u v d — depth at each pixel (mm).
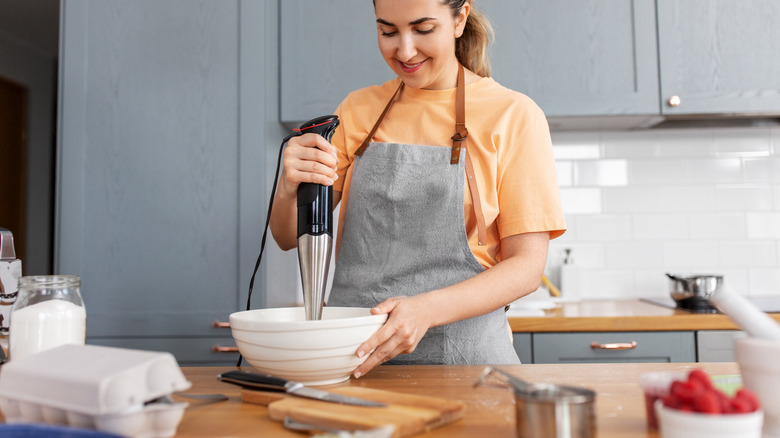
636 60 2039
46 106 2021
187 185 1959
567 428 521
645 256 2391
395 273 1138
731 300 642
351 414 613
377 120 1242
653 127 2305
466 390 792
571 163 2416
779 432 566
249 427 636
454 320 938
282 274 2158
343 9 2088
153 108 1982
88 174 1970
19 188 1965
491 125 1150
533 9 2064
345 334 773
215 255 1939
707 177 2387
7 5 1992
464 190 1132
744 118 2246
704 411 492
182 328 1926
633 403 709
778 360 558
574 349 1828
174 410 594
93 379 564
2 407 636
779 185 2367
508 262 1035
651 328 1811
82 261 1949
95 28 2006
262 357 787
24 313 810
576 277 2318
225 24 1990
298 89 2088
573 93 2051
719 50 2031
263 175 1947
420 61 1073
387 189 1158
